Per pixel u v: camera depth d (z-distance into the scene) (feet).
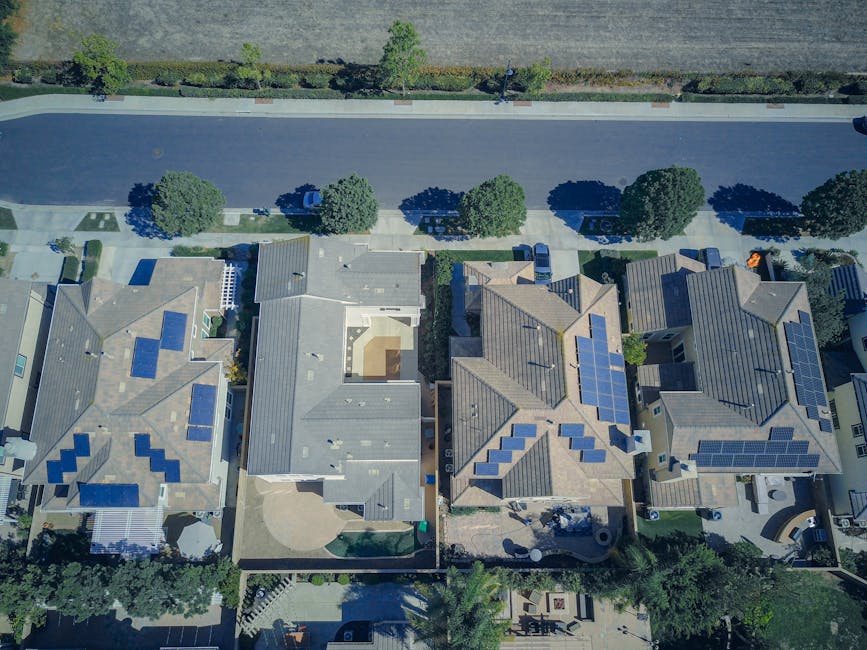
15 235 258.16
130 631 212.64
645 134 285.64
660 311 233.35
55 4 297.53
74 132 276.41
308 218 265.54
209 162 273.75
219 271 240.94
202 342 231.91
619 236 266.98
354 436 207.31
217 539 217.77
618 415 212.02
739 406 211.41
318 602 216.13
